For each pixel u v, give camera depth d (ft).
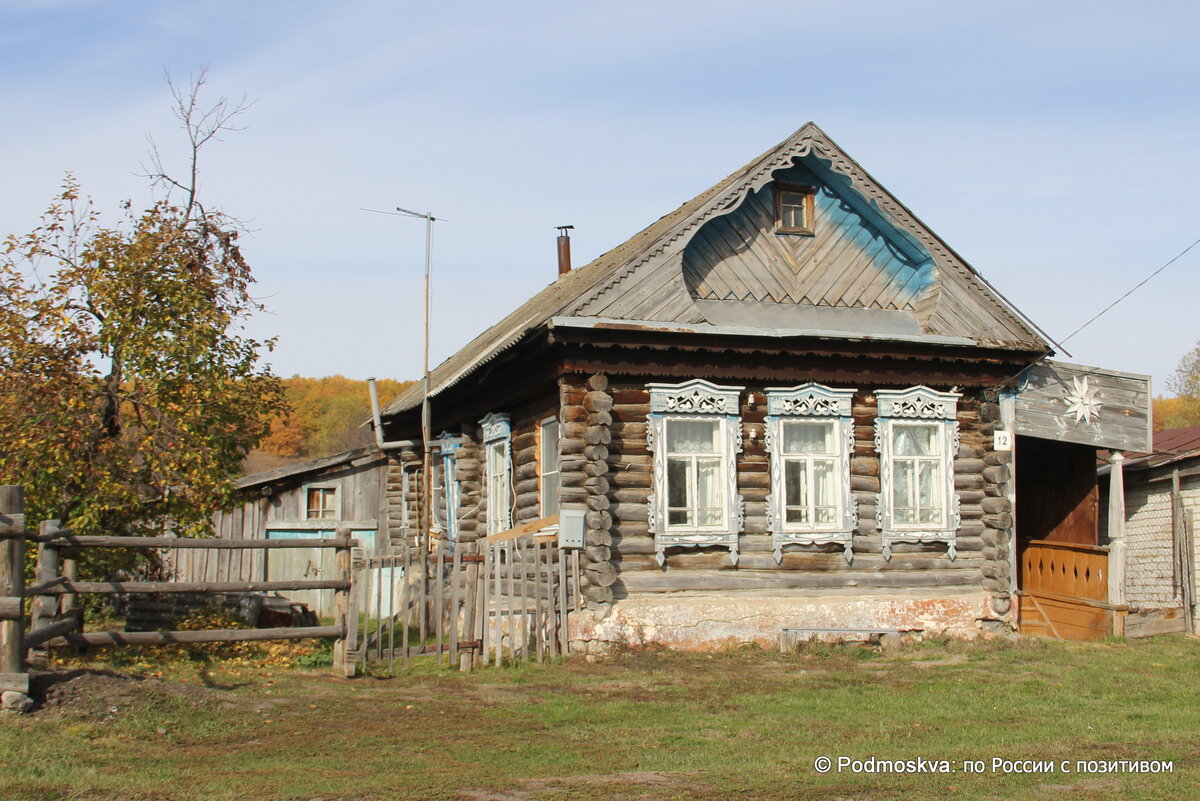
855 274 58.70
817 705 38.37
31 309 49.34
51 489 47.11
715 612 50.57
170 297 50.70
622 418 51.65
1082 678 45.16
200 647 42.83
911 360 56.24
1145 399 59.98
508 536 56.95
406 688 39.63
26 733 28.81
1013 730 34.47
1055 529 64.85
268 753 29.50
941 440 57.00
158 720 31.60
